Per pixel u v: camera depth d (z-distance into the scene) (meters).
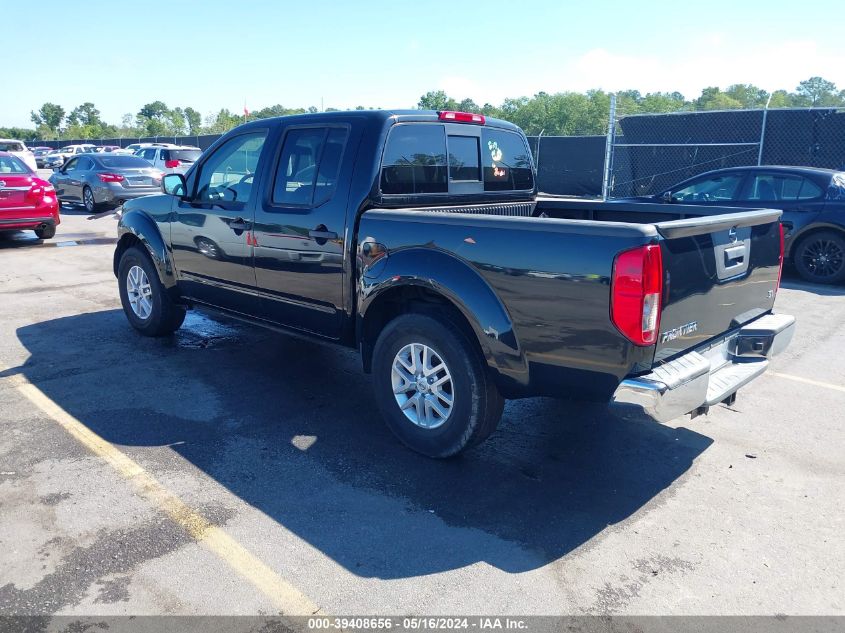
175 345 6.10
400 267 3.79
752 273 3.93
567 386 3.32
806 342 6.45
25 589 2.72
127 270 6.30
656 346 3.15
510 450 4.09
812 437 4.33
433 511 3.37
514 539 3.14
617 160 19.33
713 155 17.44
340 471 3.77
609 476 3.78
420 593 2.74
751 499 3.55
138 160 17.94
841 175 9.09
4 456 3.88
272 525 3.22
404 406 3.99
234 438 4.17
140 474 3.69
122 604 2.65
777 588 2.82
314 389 5.04
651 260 2.98
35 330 6.54
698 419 4.61
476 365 3.62
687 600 2.74
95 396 4.82
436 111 4.50
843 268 8.99
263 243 4.68
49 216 12.14
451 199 4.66
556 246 3.19
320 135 4.36
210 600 2.68
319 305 4.42
